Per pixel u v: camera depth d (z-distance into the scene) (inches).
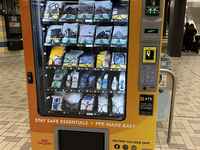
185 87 179.6
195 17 581.3
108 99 84.1
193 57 341.4
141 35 64.4
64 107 84.3
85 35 77.2
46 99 81.9
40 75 75.7
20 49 344.5
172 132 104.2
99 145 76.0
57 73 84.9
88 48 87.1
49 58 79.7
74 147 77.7
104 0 77.8
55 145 77.5
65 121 74.9
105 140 74.5
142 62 66.8
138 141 73.7
